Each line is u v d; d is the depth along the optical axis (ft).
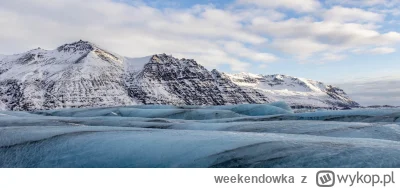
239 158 22.98
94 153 25.57
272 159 22.68
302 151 23.70
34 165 24.95
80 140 27.91
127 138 27.53
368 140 27.96
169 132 30.45
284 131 40.24
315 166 21.47
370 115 55.52
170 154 24.21
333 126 41.01
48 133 30.35
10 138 29.43
